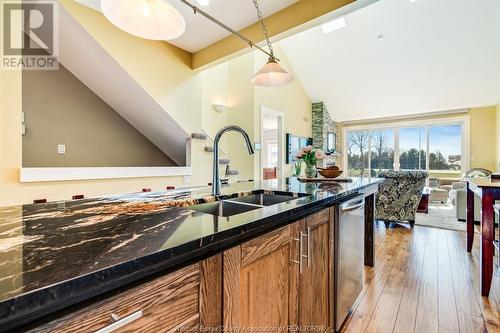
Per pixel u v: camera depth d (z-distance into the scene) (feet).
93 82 12.48
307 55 20.39
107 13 4.83
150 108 12.19
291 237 3.68
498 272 7.93
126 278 1.80
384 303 6.39
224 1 8.70
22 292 1.34
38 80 11.60
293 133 21.62
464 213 14.61
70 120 12.59
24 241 2.19
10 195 7.11
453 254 9.62
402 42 17.12
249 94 16.22
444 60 17.66
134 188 10.65
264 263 3.12
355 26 16.97
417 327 5.47
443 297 6.63
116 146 14.26
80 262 1.72
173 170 12.17
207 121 15.19
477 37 15.57
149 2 4.86
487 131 21.58
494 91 19.34
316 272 4.44
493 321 5.61
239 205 5.17
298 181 8.37
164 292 2.00
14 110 7.06
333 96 24.02
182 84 12.45
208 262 2.37
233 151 16.62
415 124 24.81
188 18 9.70
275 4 8.94
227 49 11.25
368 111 25.13
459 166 22.90
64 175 8.38
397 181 13.21
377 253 9.84
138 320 1.83
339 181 8.25
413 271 8.19
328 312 4.95
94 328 1.61
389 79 20.51
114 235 2.33
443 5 14.44
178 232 2.40
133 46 10.50
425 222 14.56
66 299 1.51
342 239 5.30
